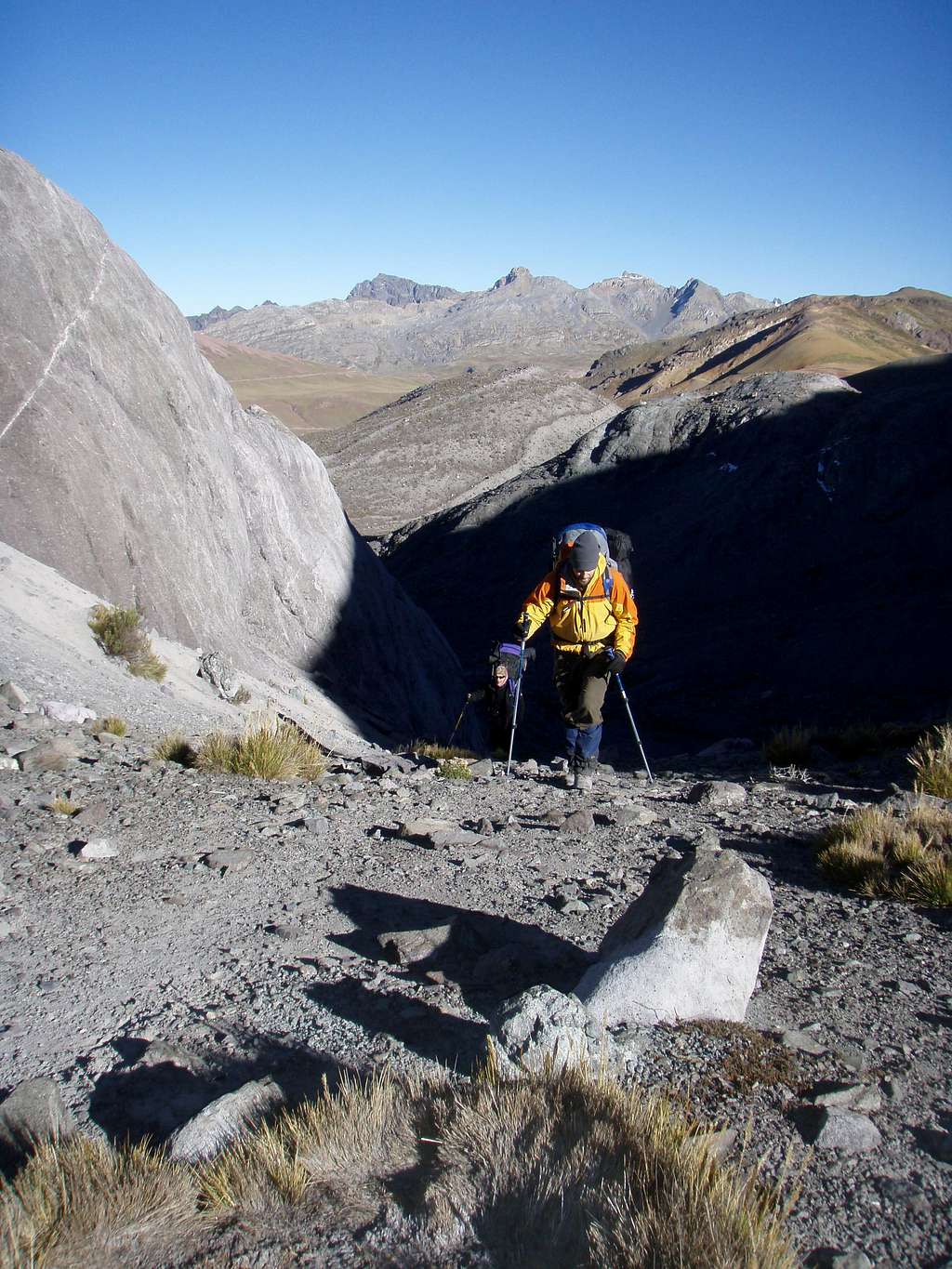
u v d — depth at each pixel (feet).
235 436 87.97
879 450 289.53
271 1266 7.97
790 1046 11.82
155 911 16.87
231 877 18.75
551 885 18.75
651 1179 8.63
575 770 30.60
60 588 53.83
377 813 25.25
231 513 80.43
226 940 15.60
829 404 327.67
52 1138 9.77
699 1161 8.67
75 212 68.74
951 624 202.80
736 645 217.77
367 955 14.98
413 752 48.03
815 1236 8.36
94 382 64.39
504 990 13.48
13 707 36.52
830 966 14.85
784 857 22.02
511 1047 10.77
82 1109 10.63
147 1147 9.87
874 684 186.39
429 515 385.50
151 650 54.19
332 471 438.81
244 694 59.98
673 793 31.17
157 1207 8.63
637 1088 10.32
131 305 71.31
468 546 331.36
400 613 113.39
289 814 24.44
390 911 16.93
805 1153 9.53
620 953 12.85
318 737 60.08
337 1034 12.25
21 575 52.03
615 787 32.07
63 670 44.45
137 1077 11.21
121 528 62.64
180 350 78.18
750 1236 7.82
